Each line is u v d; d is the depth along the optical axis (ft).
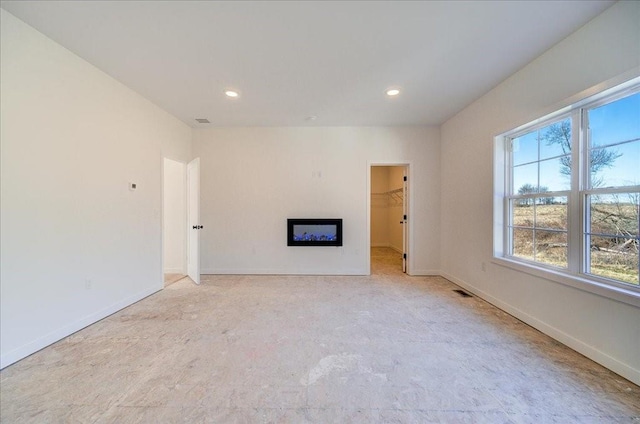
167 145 12.87
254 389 5.46
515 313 9.13
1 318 6.20
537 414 4.82
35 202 6.96
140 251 10.99
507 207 10.02
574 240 7.19
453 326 8.43
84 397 5.20
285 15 6.33
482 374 5.97
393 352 6.88
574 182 7.22
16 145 6.53
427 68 8.77
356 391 5.41
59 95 7.59
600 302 6.29
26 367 6.18
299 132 15.11
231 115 13.25
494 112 10.15
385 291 12.05
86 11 6.22
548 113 7.67
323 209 15.15
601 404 5.05
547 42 7.34
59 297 7.56
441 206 14.75
